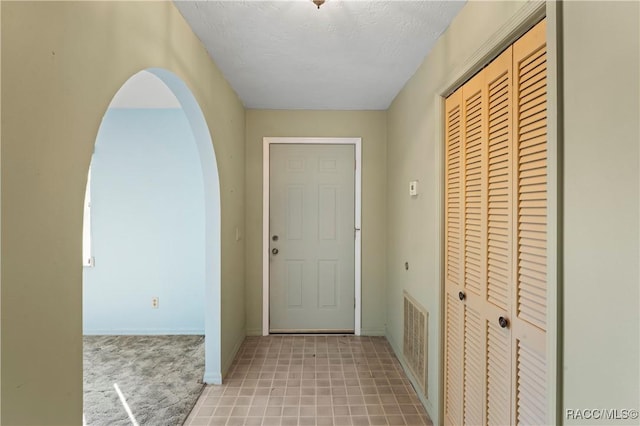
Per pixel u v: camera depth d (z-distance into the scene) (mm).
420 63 2186
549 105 903
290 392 2246
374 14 1632
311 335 3264
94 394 2234
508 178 1249
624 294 686
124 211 3271
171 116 3271
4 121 710
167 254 3299
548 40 905
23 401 775
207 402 2129
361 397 2191
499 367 1312
